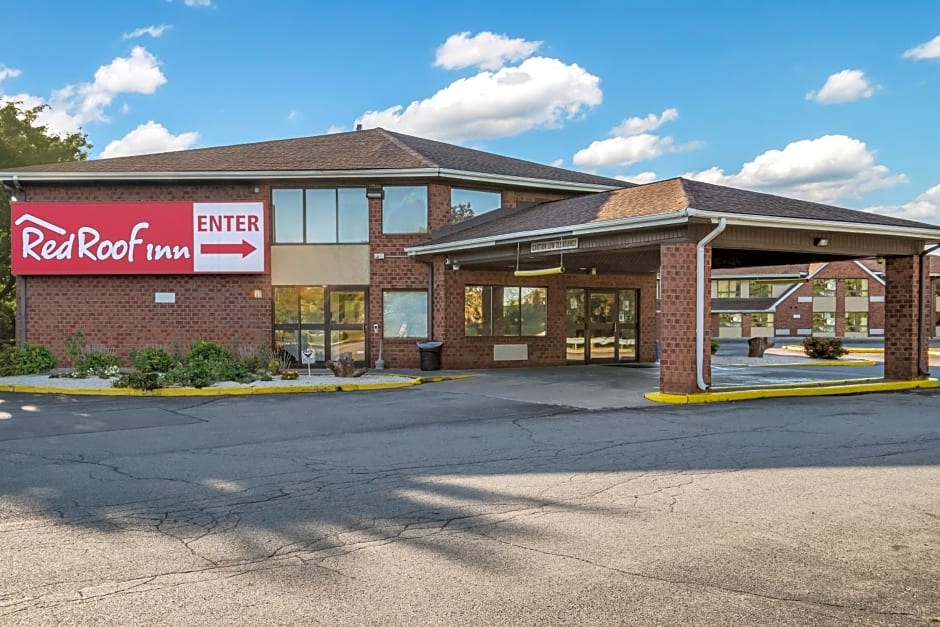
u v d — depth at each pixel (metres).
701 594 4.36
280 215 20.59
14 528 5.71
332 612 4.12
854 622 3.99
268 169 20.19
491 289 20.80
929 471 7.59
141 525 5.77
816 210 15.67
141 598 4.31
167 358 16.50
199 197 20.59
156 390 14.77
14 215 19.73
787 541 5.32
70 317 20.28
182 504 6.40
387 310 20.61
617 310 23.22
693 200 13.52
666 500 6.45
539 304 21.58
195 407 12.91
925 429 10.37
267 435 10.02
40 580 4.61
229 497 6.63
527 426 10.73
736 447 8.98
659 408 12.70
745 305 51.69
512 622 3.99
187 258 19.81
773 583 4.53
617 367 21.14
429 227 20.34
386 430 10.41
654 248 14.62
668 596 4.33
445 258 19.73
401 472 7.64
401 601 4.27
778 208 14.70
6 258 29.03
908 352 16.98
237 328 20.36
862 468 7.75
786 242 14.59
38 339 20.22
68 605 4.21
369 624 3.97
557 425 10.81
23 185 20.61
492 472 7.62
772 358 26.02
